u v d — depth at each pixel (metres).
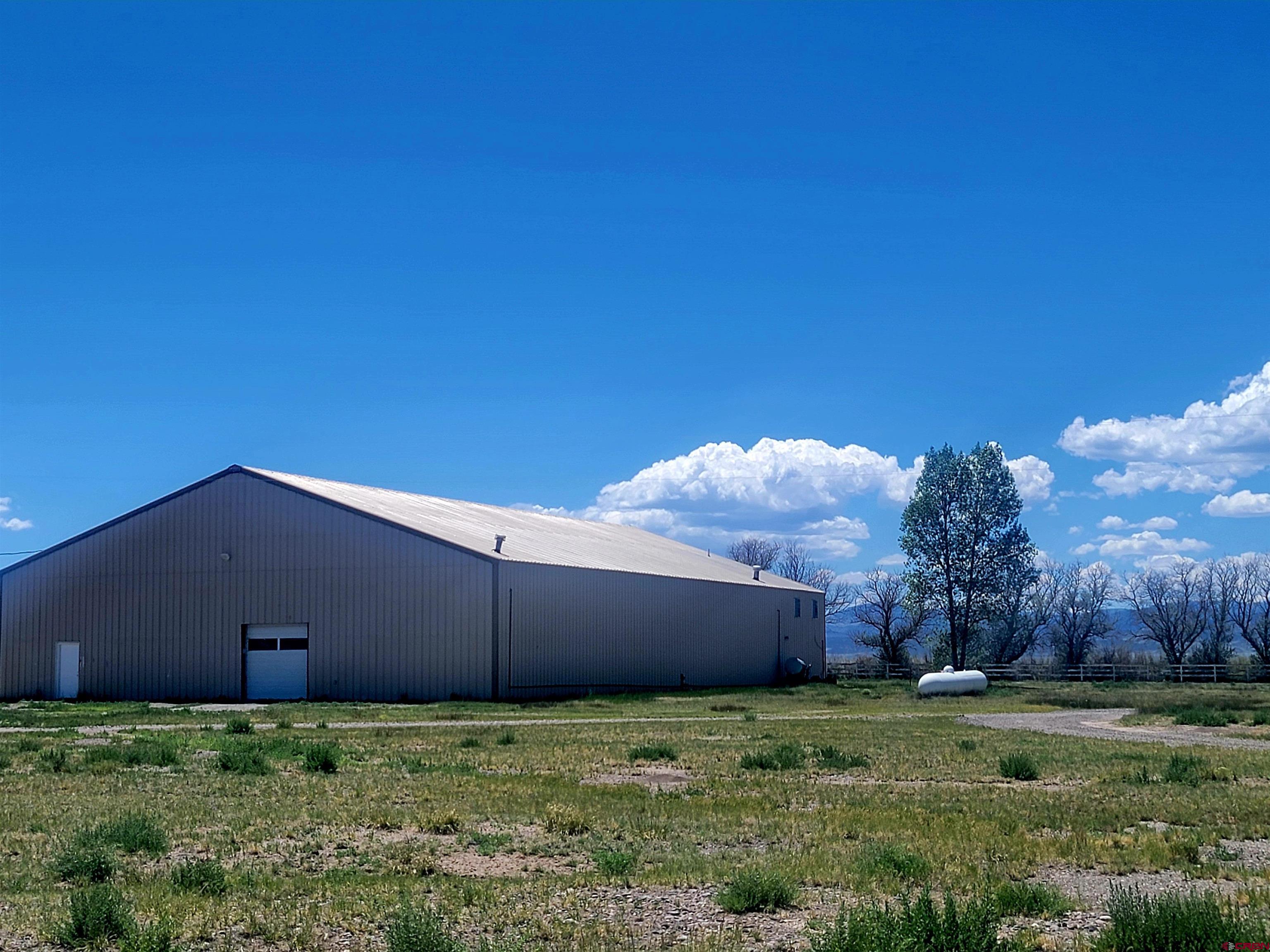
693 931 9.62
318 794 17.06
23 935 9.42
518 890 10.97
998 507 73.94
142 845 12.87
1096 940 9.09
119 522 49.94
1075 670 80.25
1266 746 26.22
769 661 70.19
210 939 9.38
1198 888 11.20
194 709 40.44
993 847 13.01
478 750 24.17
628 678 53.25
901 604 82.50
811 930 9.61
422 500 56.66
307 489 47.34
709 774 20.05
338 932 9.60
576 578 49.47
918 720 34.56
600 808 15.77
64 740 26.45
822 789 17.86
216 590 48.12
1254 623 86.75
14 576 51.28
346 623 46.09
